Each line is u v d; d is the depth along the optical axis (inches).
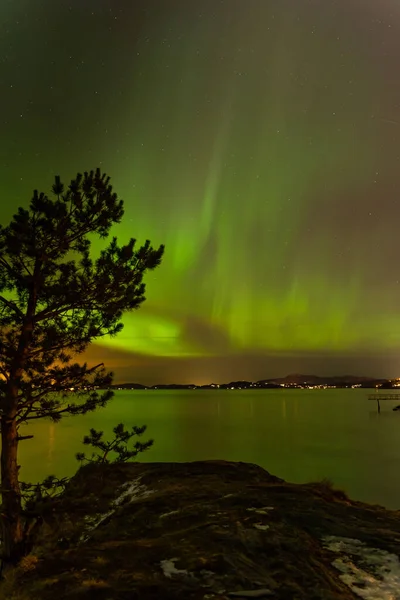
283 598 192.7
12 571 234.5
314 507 333.1
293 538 262.7
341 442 2898.6
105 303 405.7
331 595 197.3
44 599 190.1
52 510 384.2
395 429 3740.2
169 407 7652.6
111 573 214.7
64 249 410.0
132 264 422.3
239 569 218.1
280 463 2089.1
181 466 512.4
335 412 6038.4
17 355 386.6
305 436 3198.8
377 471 1907.0
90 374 406.9
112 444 443.5
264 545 250.5
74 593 191.9
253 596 192.4
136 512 346.6
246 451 2443.4
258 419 4810.5
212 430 3563.0
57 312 408.2
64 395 400.8
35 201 397.4
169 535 274.8
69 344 406.6
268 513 308.3
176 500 366.0
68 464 1934.1
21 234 387.2
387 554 251.1
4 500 363.6
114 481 469.7
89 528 358.3
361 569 231.8
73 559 234.1
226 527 278.4
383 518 323.9
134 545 253.3
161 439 2908.5
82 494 429.1
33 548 353.4
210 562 223.1
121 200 429.1
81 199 411.2
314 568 225.8
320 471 1899.6
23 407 383.2
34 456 2180.1
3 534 361.1
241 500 347.3
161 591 194.2
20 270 402.0
